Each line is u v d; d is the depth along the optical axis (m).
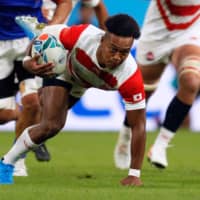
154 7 31.52
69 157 34.47
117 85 23.12
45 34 22.78
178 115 29.80
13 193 22.36
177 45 30.77
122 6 43.81
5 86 27.66
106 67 22.67
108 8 43.75
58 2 25.34
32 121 27.33
